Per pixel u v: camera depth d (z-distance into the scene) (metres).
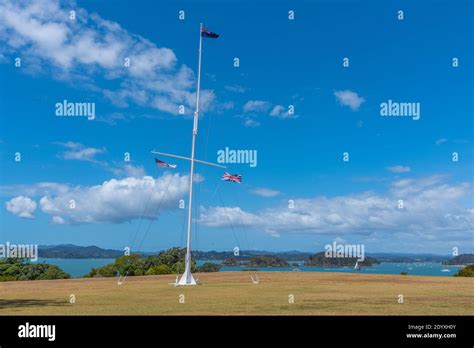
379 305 27.28
